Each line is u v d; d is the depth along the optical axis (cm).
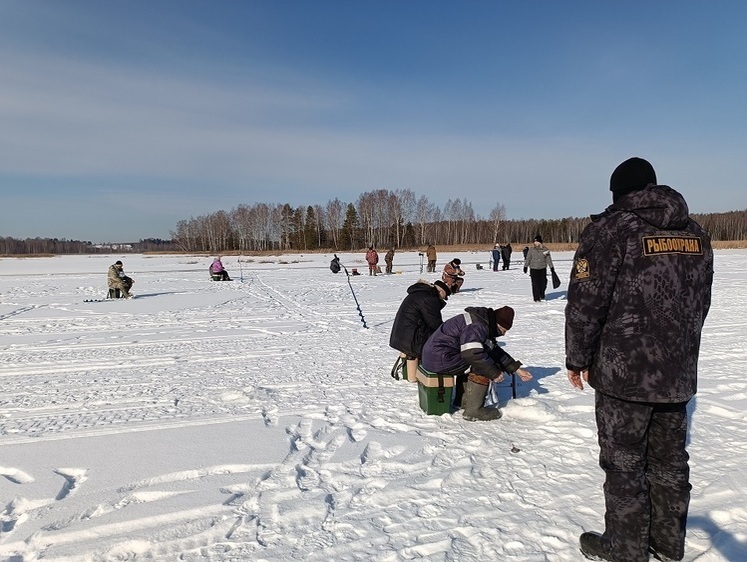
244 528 274
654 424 233
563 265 2781
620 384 217
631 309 213
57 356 748
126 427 437
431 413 443
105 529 274
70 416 473
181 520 283
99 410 490
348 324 1003
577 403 466
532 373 586
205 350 772
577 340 227
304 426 430
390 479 326
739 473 321
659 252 210
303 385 559
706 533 257
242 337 880
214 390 550
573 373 237
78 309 1321
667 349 210
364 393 521
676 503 228
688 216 220
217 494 311
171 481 332
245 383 575
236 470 347
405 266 3192
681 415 229
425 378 444
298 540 262
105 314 1218
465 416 430
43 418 469
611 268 216
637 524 221
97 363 699
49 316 1193
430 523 274
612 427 227
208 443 393
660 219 211
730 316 948
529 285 1727
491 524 271
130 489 321
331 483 324
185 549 258
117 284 1583
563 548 249
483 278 2033
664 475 231
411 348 536
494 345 447
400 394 513
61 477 339
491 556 244
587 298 221
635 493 221
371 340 825
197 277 2572
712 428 399
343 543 258
